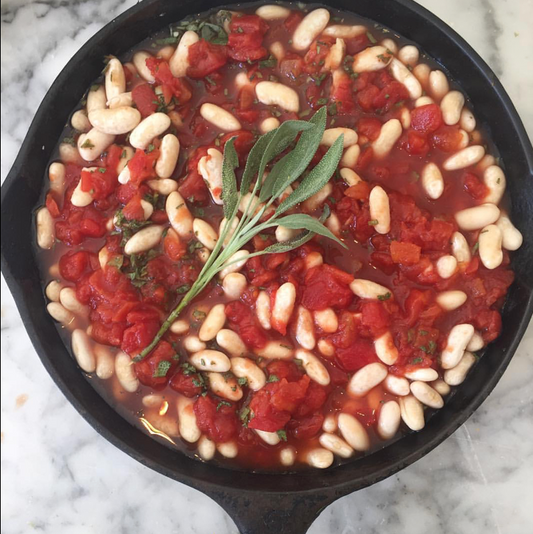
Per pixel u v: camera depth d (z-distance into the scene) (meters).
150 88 0.32
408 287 0.32
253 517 0.29
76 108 0.33
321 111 0.29
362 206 0.32
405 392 0.31
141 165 0.31
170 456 0.31
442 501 0.35
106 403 0.32
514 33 0.37
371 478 0.29
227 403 0.31
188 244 0.32
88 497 0.35
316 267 0.31
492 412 0.35
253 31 0.33
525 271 0.32
